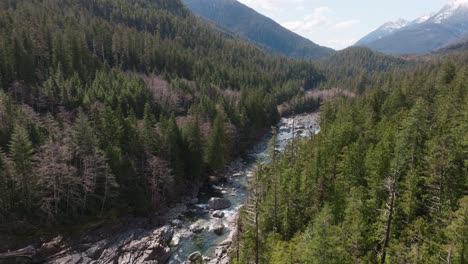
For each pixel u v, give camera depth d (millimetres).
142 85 112188
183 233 61812
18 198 57156
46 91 91812
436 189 40500
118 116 74250
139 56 154625
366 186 48688
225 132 93750
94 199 62906
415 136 47219
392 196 34125
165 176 69125
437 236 33812
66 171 57625
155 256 53812
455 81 80625
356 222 36812
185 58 171125
